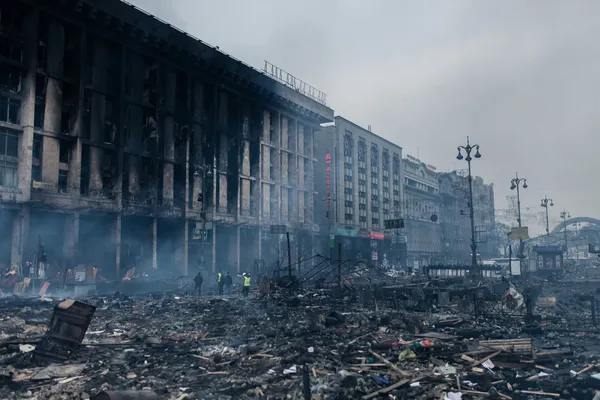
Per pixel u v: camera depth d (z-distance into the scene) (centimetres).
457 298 2567
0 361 1040
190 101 4975
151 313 2009
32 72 3484
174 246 4762
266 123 6116
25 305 2112
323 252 7362
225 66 5250
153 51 4500
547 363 1071
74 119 3784
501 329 1617
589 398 812
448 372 970
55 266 3369
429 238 10756
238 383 903
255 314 2016
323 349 1205
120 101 4144
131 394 706
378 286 2852
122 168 4147
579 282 4459
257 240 5738
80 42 3828
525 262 5622
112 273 3969
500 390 877
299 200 6662
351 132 8175
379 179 9006
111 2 3925
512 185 6228
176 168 4828
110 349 1233
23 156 3403
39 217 3553
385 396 833
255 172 5878
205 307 2211
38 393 840
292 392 848
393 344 1245
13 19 3472
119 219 4022
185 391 862
